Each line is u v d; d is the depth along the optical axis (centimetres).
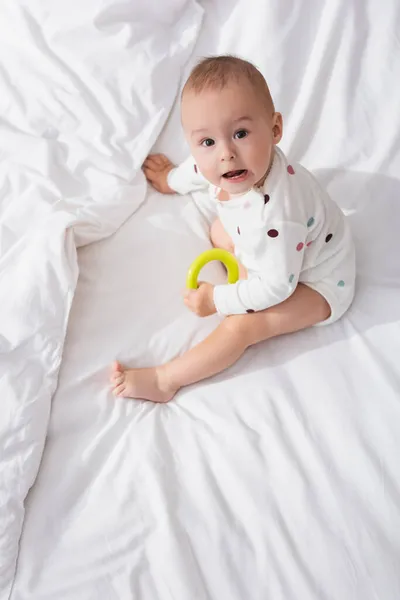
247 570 84
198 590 83
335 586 82
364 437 94
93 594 83
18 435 91
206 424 98
